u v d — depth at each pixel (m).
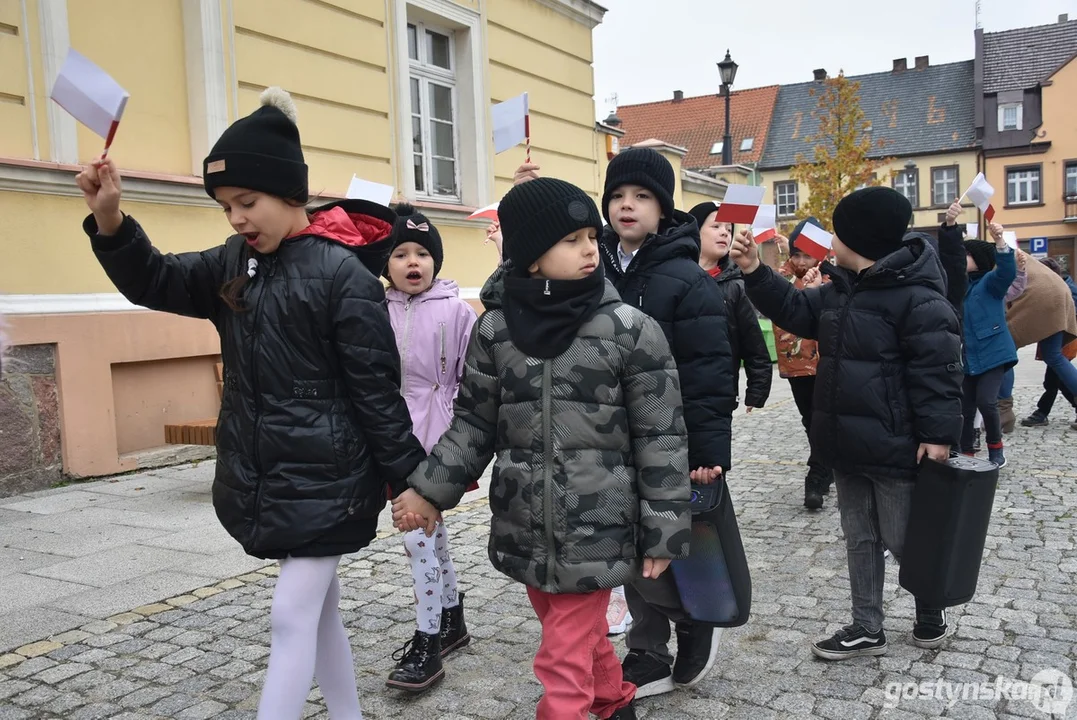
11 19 5.94
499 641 3.47
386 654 3.36
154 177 6.71
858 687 3.00
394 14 9.24
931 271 3.13
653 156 2.95
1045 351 8.28
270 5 7.77
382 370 2.31
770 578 4.21
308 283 2.27
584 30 12.81
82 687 3.07
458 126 10.66
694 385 2.81
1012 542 4.70
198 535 4.97
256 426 2.28
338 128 8.59
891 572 4.25
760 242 3.69
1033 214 41.19
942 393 3.05
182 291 2.37
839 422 3.23
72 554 4.64
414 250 3.29
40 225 6.08
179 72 7.15
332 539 2.27
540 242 2.24
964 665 3.16
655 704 2.90
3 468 5.89
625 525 2.29
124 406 6.72
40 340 6.04
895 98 44.59
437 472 2.35
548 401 2.25
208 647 3.42
